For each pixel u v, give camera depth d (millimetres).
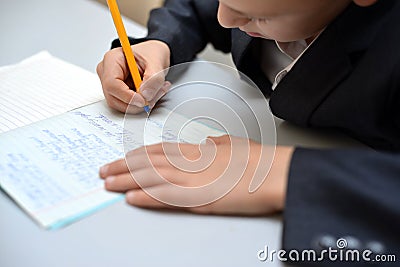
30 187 414
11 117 532
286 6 472
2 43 770
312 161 399
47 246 367
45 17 872
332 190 376
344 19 506
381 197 363
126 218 395
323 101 521
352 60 509
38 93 595
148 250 367
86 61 713
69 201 402
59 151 463
